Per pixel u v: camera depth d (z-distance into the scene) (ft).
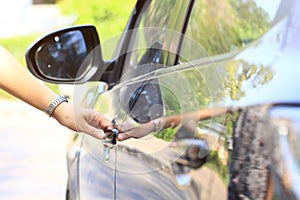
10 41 53.83
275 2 6.37
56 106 8.14
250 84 5.74
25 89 8.07
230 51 6.44
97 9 49.65
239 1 6.81
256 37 6.24
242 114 5.59
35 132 34.68
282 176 4.99
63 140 32.45
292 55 5.66
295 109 5.18
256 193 5.16
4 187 23.32
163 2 9.38
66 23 54.19
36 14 56.08
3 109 41.93
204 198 5.69
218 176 5.56
